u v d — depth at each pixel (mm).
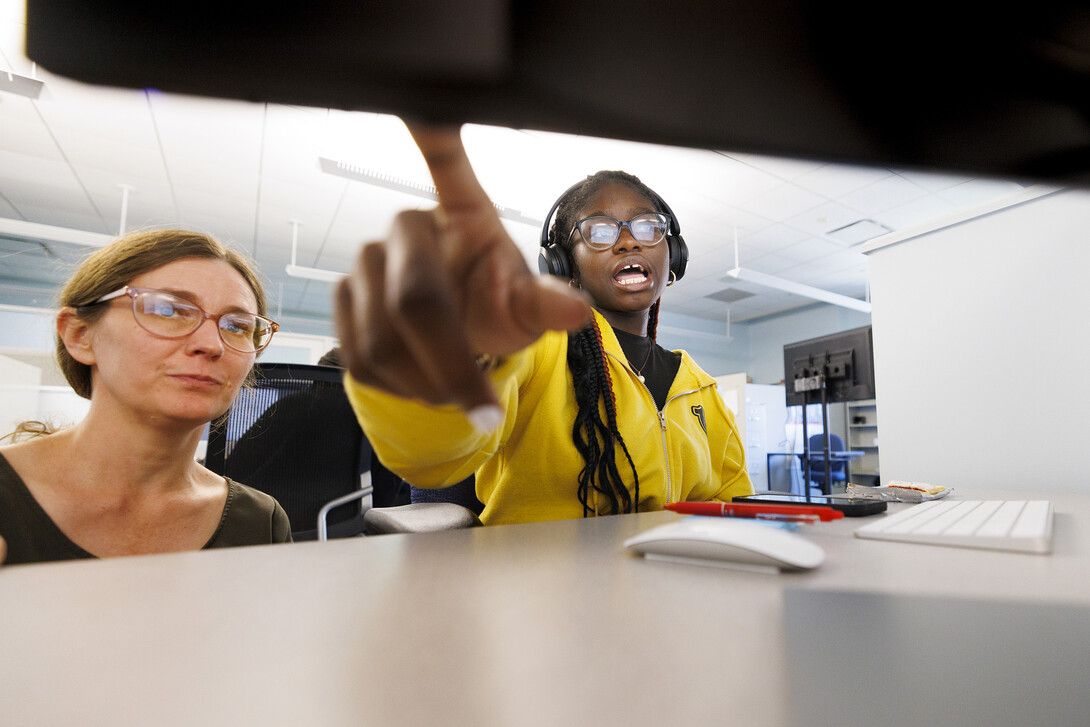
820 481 4988
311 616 255
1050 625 252
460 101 107
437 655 213
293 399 1233
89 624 241
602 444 828
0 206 4242
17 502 564
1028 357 1088
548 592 297
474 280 218
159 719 167
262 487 1203
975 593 295
